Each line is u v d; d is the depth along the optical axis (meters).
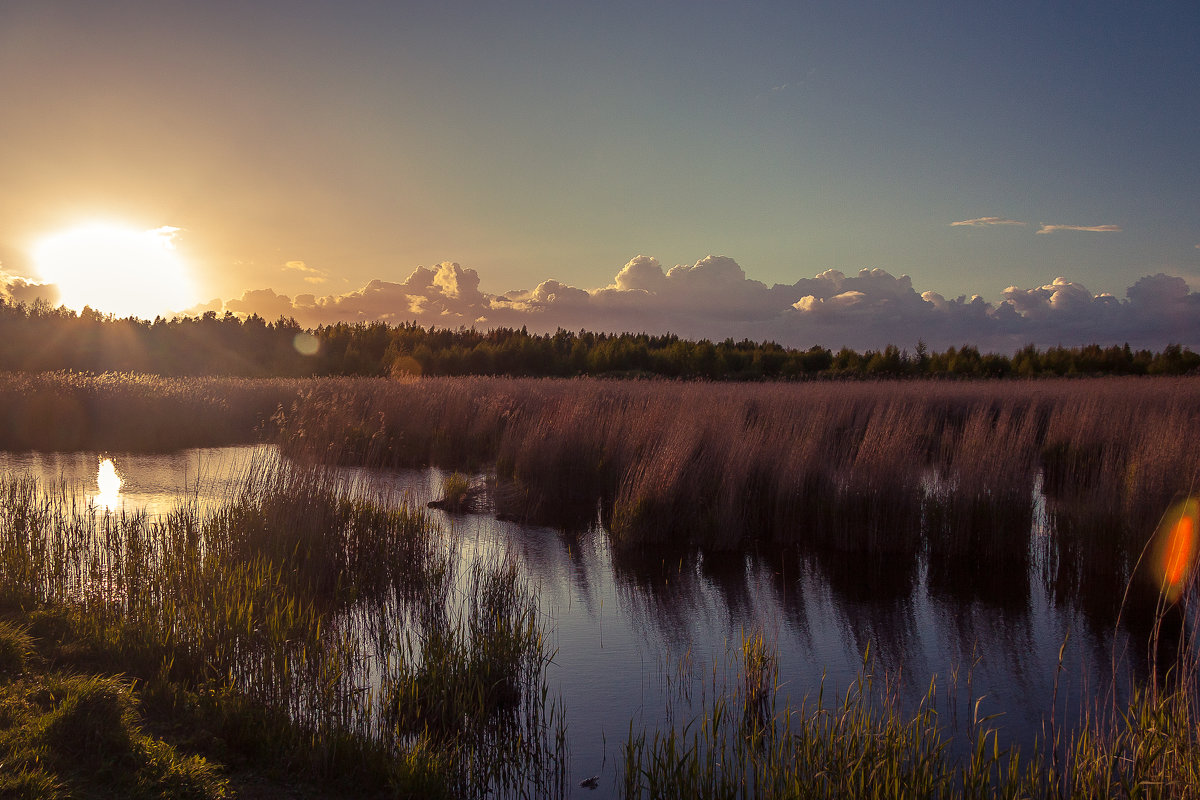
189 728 4.25
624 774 4.38
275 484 8.82
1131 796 3.60
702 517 10.07
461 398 18.83
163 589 6.58
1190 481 8.04
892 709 4.89
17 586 6.26
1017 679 5.86
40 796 3.14
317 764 4.00
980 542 9.21
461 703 4.89
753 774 4.27
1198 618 5.37
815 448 10.91
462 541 9.96
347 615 6.90
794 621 7.17
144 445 18.08
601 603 7.62
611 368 55.22
